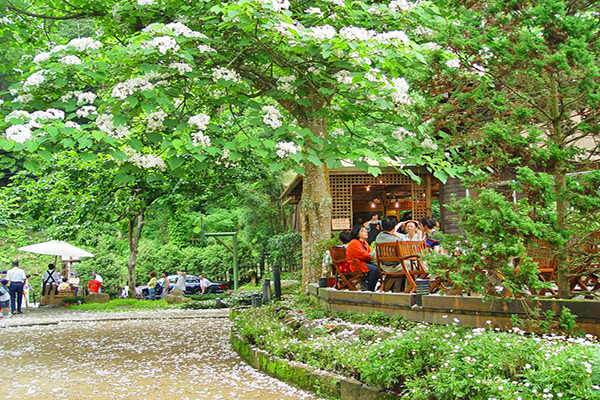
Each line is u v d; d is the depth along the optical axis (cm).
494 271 561
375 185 1883
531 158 608
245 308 1497
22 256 3406
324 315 871
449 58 655
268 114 794
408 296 705
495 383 414
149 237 3962
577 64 569
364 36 708
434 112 705
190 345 1112
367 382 541
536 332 548
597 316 520
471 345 477
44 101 823
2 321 1709
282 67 902
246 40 784
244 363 853
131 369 849
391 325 707
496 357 447
